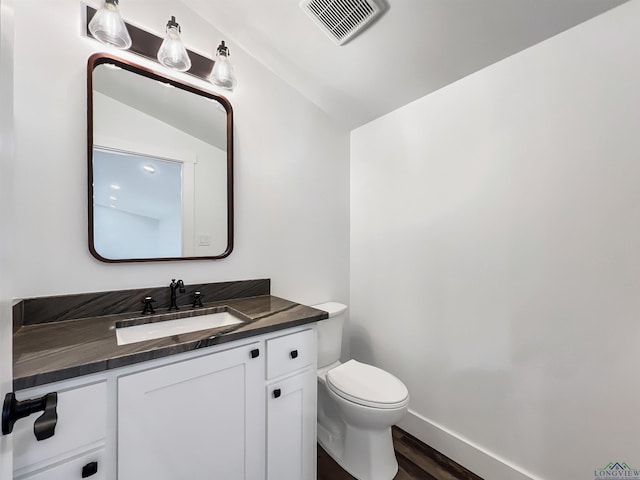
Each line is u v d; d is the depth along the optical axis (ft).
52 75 3.38
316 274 6.20
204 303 4.56
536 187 3.87
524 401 4.00
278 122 5.53
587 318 3.47
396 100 5.56
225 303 4.63
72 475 2.25
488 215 4.38
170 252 4.30
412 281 5.55
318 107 6.22
